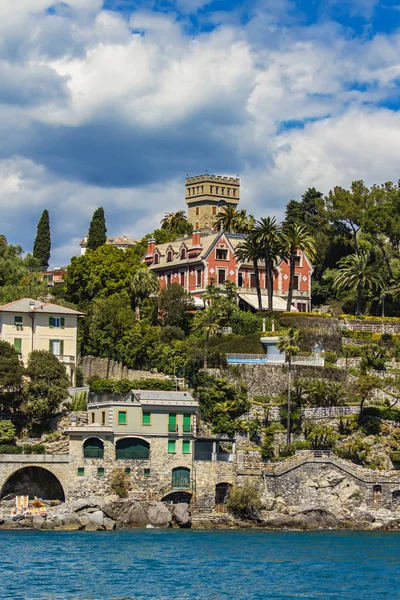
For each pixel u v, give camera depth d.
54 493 168.88
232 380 190.12
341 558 132.25
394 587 114.69
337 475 168.12
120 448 165.25
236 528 162.00
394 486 168.12
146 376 194.88
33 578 114.62
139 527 159.00
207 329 193.12
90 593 108.19
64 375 177.88
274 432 179.88
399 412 185.88
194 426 168.75
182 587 112.06
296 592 111.25
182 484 166.75
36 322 187.88
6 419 173.00
